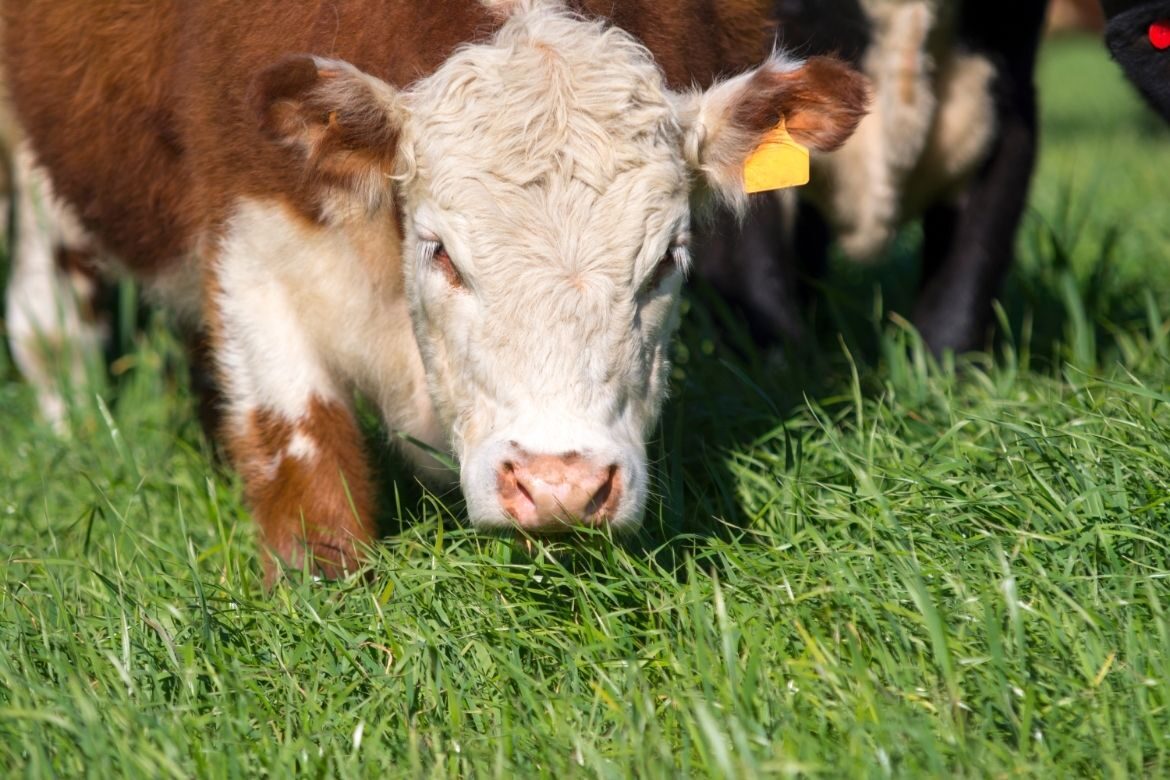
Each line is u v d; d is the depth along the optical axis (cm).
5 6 869
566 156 591
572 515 554
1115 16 820
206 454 843
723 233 879
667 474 697
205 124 693
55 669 568
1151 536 598
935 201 968
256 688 559
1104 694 509
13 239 1049
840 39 901
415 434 714
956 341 920
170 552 678
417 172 611
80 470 811
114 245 835
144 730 511
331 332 688
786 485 675
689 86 682
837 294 946
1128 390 678
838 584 574
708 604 591
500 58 612
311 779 498
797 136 633
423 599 610
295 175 655
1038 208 1424
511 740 514
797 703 520
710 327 896
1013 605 527
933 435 752
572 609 607
